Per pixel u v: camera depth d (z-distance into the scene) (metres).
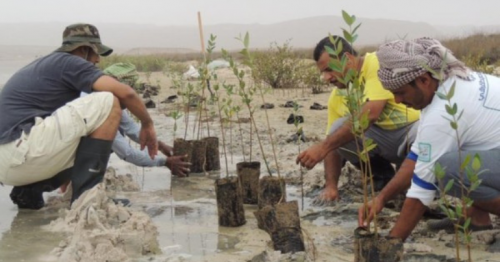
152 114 10.55
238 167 5.02
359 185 5.32
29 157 4.50
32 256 3.84
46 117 4.62
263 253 3.73
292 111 10.31
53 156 4.52
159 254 3.83
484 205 3.68
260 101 11.92
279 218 3.79
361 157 3.28
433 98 3.50
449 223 4.13
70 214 4.42
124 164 6.56
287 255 3.70
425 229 4.18
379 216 4.46
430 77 3.45
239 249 3.89
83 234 3.81
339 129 4.31
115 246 3.81
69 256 3.75
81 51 4.88
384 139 4.87
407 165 3.62
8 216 4.71
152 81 18.45
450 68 3.51
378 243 3.22
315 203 4.88
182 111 10.74
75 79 4.68
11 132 4.57
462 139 3.53
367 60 4.58
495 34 33.12
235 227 4.35
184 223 4.46
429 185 3.46
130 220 3.97
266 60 14.77
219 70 20.56
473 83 3.55
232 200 4.32
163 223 4.46
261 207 4.62
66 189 5.23
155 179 5.84
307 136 7.75
